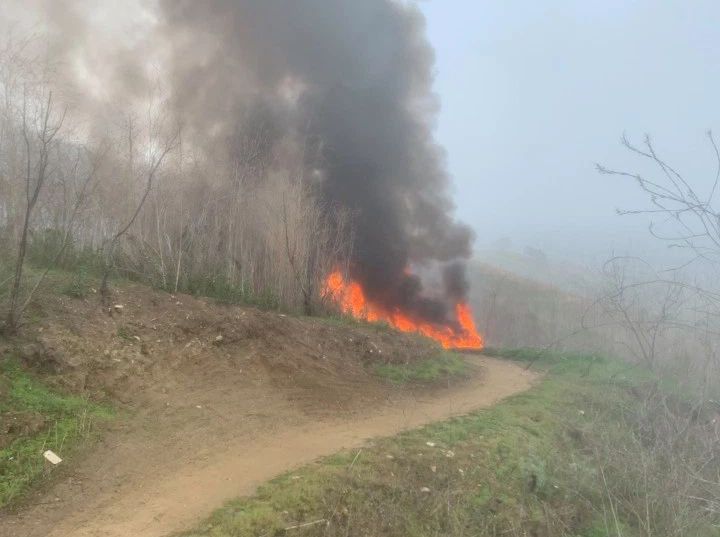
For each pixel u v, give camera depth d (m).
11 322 6.33
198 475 5.23
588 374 10.77
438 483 5.72
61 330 6.78
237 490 4.94
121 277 9.09
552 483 6.58
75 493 4.70
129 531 4.19
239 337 8.70
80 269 8.37
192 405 6.77
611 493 6.11
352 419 7.40
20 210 8.12
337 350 10.00
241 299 10.40
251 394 7.52
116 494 4.77
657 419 6.26
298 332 9.76
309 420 7.11
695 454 5.54
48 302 7.16
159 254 9.70
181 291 9.62
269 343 8.95
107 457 5.32
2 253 7.73
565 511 6.10
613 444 6.84
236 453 5.82
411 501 5.32
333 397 8.09
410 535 4.92
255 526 4.34
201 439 6.04
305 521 4.62
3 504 4.39
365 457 5.81
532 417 8.23
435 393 9.44
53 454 5.11
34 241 8.58
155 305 8.37
